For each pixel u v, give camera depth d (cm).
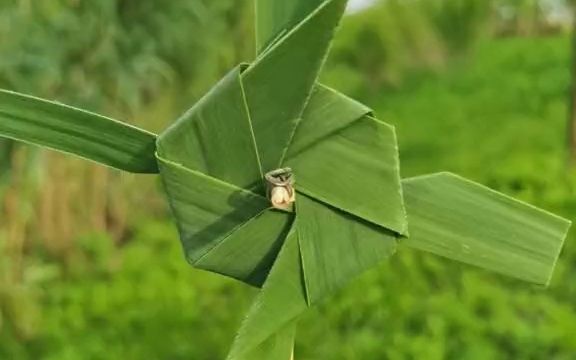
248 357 48
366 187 48
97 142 49
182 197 48
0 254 272
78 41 233
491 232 50
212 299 288
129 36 243
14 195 277
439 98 647
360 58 655
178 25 253
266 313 47
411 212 50
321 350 243
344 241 48
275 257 49
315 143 48
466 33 702
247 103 47
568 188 345
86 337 276
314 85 47
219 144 48
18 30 218
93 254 323
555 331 234
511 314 245
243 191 48
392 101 660
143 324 277
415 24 678
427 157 530
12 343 273
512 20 838
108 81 248
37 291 292
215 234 49
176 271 308
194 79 281
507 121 580
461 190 50
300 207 48
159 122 306
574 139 435
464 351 234
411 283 267
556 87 633
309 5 48
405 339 238
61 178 316
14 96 48
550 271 50
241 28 300
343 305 255
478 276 271
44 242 317
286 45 46
